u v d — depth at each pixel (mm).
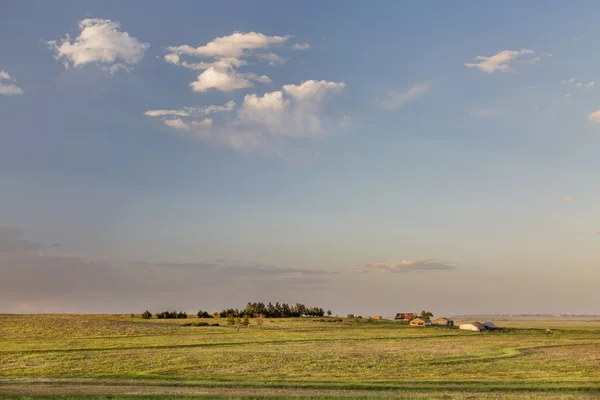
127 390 41562
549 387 43562
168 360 72375
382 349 93562
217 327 157000
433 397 37844
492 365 68750
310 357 76875
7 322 139000
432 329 175125
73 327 133250
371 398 37062
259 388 42906
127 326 143625
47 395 38000
